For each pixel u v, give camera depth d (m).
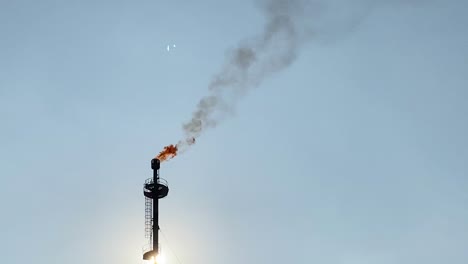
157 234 50.88
